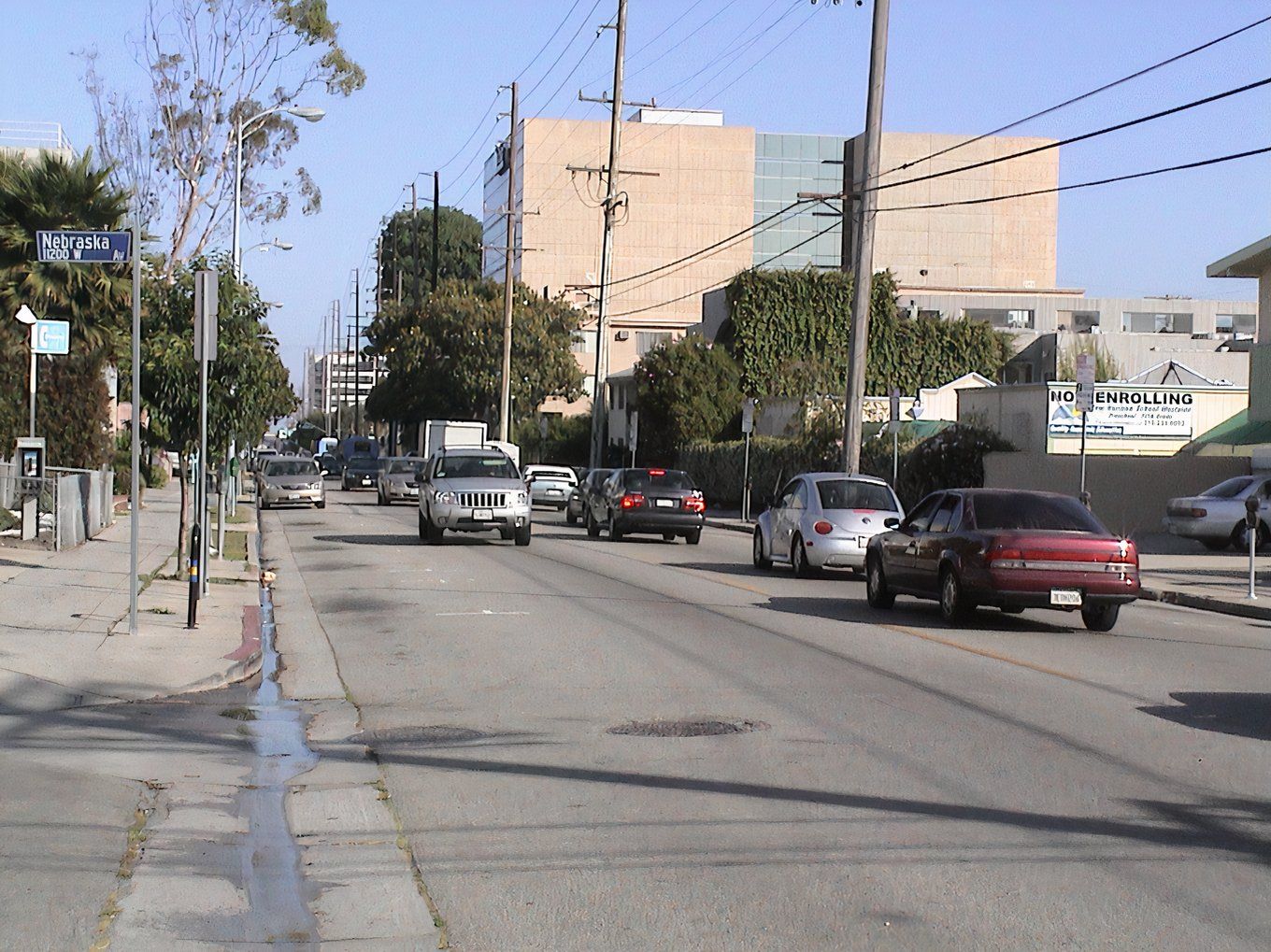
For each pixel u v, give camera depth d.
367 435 151.50
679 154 110.25
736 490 51.50
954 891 6.51
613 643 15.20
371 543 32.09
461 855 7.23
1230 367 62.72
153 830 7.80
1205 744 9.84
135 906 6.41
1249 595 20.81
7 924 6.11
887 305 67.31
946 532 17.08
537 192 109.06
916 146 109.88
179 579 21.14
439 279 125.38
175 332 20.70
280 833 7.73
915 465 37.66
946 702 11.51
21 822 7.79
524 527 31.08
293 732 10.79
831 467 43.47
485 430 60.62
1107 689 12.19
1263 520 30.22
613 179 51.72
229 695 12.47
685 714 11.03
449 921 6.20
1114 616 16.77
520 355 78.44
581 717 10.98
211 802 8.47
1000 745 9.77
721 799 8.28
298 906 6.43
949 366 67.69
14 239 33.69
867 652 14.44
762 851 7.19
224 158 49.97
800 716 10.91
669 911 6.27
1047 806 8.06
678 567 25.72
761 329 65.50
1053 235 110.50
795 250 113.25
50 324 30.61
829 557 22.69
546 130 109.12
